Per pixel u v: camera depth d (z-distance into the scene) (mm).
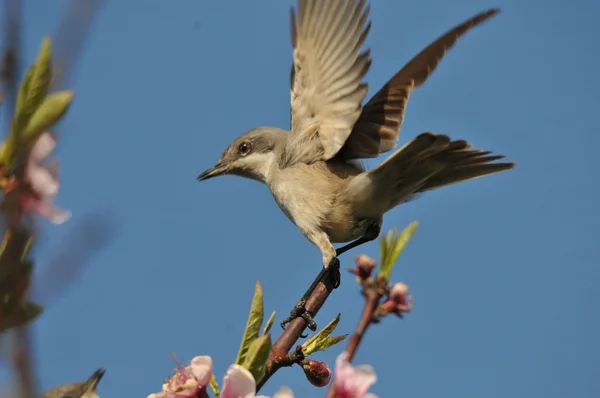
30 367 3012
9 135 3750
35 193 3727
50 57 3727
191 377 5621
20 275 3410
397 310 4301
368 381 4160
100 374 4270
